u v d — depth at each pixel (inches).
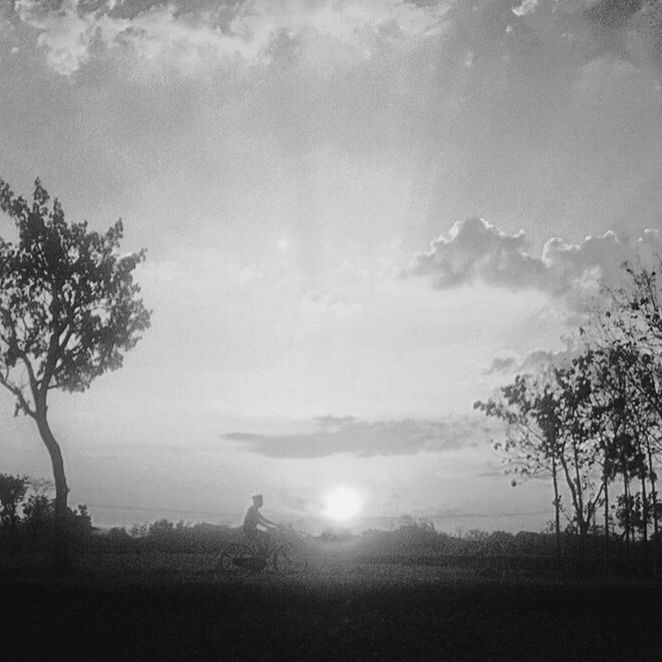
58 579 1193.4
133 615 938.1
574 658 778.2
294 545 1488.7
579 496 2390.5
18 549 3006.9
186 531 3016.7
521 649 814.5
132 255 1728.6
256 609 990.4
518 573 2050.9
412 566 2277.3
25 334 1636.3
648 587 1170.0
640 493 2335.1
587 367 2274.9
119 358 1700.3
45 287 1656.0
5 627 867.4
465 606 1046.4
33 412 1625.2
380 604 1027.3
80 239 1686.8
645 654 803.4
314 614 983.6
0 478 3260.3
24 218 1665.8
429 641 837.8
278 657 762.8
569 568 2404.0
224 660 746.8
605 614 1051.9
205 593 1007.6
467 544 3127.5
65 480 1608.0
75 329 1649.9
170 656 756.6
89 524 3501.5
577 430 2292.1
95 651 770.8
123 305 1697.8
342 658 763.4
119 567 1640.0
